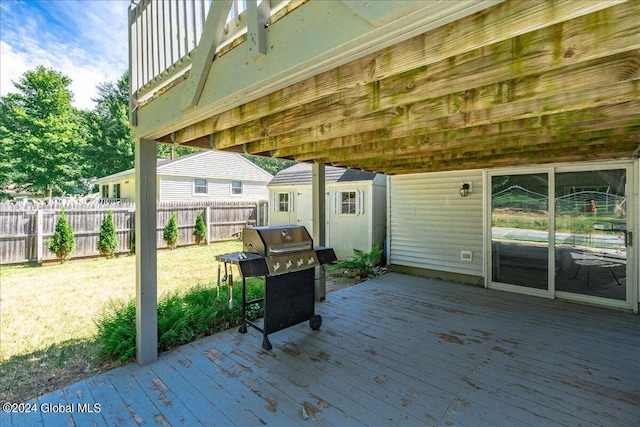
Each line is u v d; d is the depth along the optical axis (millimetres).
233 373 2686
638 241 4051
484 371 2678
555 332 3463
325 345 3203
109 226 8992
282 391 2426
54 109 18031
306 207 10016
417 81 1642
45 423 2098
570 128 2486
